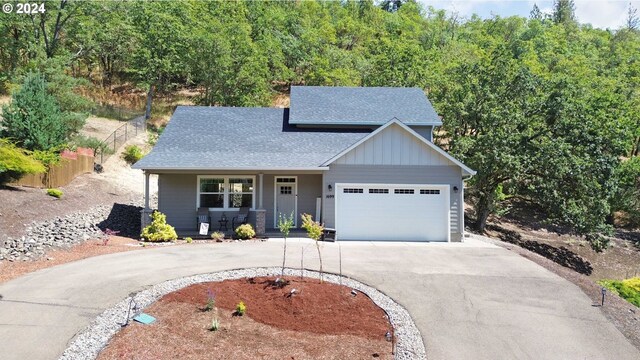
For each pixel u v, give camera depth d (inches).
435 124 805.2
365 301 381.7
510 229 1082.1
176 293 369.4
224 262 478.6
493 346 322.0
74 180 863.7
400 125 672.4
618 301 428.8
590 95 1198.9
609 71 2224.4
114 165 1068.5
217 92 1487.5
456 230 684.7
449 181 685.9
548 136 935.7
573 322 367.6
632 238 1127.6
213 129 775.7
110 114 1413.6
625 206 1189.7
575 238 1077.1
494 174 949.8
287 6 2596.0
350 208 679.1
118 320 317.4
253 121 820.0
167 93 1791.3
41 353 272.7
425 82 1379.2
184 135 746.2
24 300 351.3
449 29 3137.3
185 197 711.7
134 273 427.2
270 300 365.4
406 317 359.3
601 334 349.7
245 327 317.1
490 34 3292.3
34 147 772.6
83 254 507.2
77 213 682.8
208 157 687.7
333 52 1904.5
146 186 659.4
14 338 289.6
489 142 905.5
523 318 369.1
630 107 1489.9
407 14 3348.9
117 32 1572.3
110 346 281.6
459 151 969.5
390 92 924.6
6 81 1253.7
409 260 524.1
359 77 1732.3
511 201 1259.2
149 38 1450.5
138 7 1558.8
